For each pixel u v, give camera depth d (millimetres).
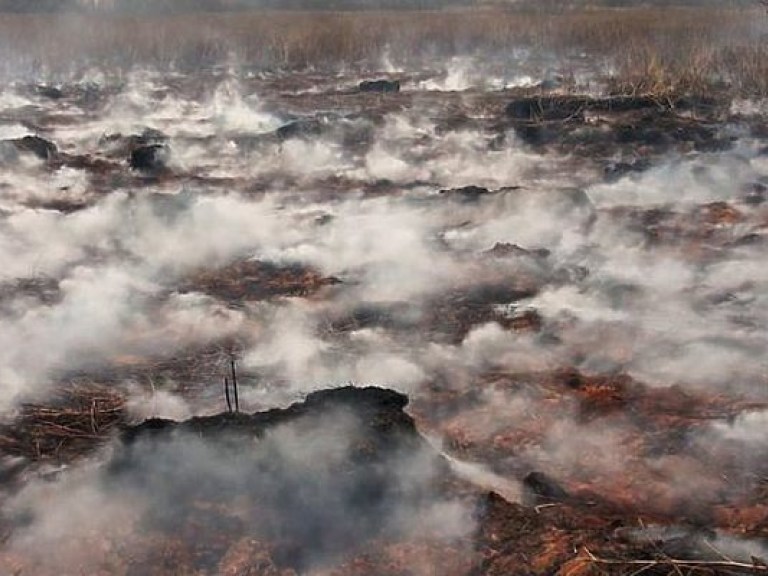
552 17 24594
